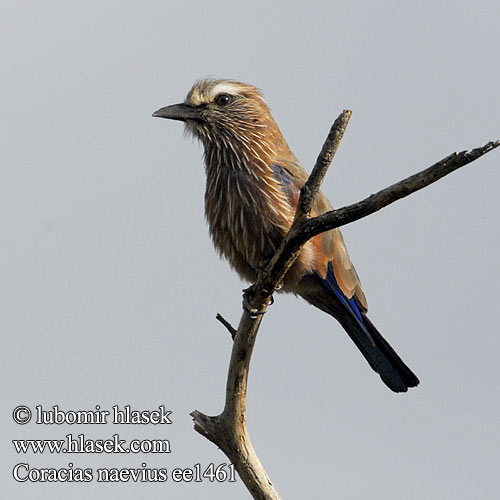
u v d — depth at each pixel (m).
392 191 7.79
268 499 9.23
